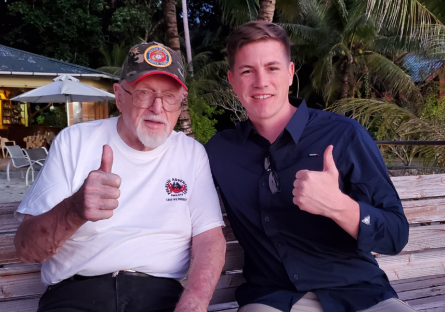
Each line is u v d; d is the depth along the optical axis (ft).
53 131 47.78
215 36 63.72
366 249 4.65
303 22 53.93
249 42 5.48
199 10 68.23
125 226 5.01
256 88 5.53
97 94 27.53
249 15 40.37
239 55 5.59
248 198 5.59
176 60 5.45
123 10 54.60
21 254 4.48
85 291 4.79
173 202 5.31
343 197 4.42
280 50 5.55
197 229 5.41
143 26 57.47
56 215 4.08
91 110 38.17
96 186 3.77
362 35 45.32
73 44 56.34
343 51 45.75
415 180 6.92
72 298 4.75
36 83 34.50
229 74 6.03
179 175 5.47
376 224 4.58
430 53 26.89
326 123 5.57
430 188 7.01
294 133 5.44
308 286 5.19
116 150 5.30
